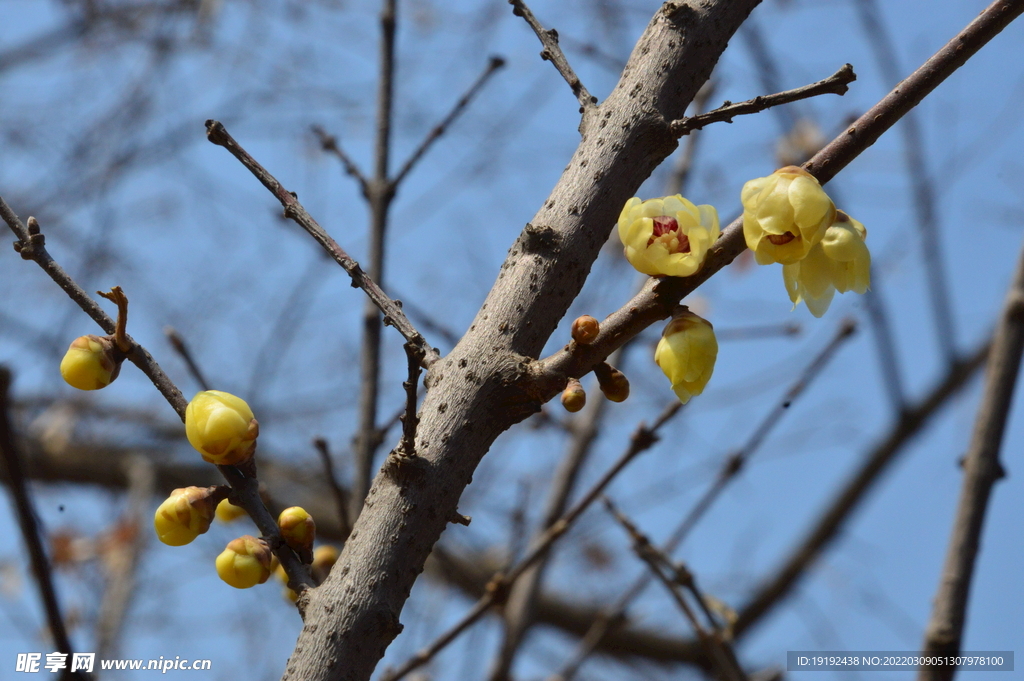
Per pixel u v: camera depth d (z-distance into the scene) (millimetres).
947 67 758
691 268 744
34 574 839
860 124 757
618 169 766
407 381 729
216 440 753
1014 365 887
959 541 877
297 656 734
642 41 783
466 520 747
